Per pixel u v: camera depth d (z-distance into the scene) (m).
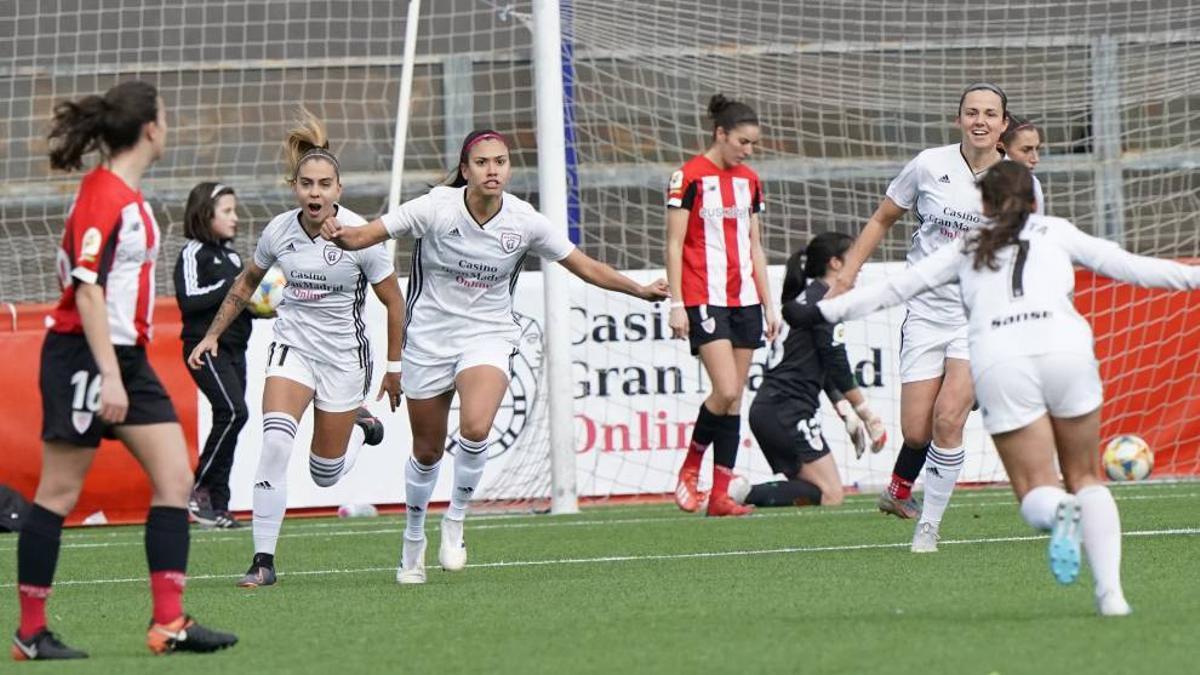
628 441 48.62
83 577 32.28
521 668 17.98
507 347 28.36
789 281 45.09
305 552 36.12
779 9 54.91
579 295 48.56
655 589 26.09
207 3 57.28
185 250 43.62
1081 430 20.44
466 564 31.91
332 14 57.72
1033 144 33.25
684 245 40.19
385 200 58.53
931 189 31.50
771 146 56.19
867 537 34.97
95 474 47.00
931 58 55.50
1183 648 17.88
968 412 30.86
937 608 22.28
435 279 27.86
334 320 29.52
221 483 45.00
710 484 48.50
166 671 18.83
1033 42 54.84
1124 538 31.83
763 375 46.03
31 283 56.22
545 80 45.09
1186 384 49.94
